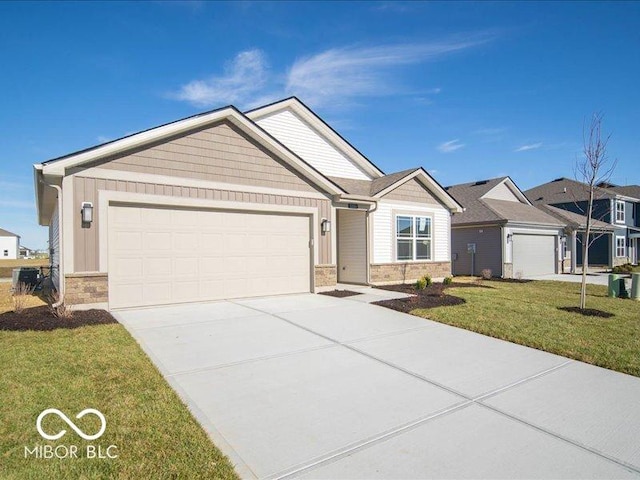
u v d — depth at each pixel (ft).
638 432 12.23
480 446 11.17
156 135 29.17
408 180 49.62
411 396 14.66
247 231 34.71
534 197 110.73
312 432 11.78
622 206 102.37
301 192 37.88
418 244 51.06
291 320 26.23
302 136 48.42
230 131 33.47
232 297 33.76
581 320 27.27
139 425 11.63
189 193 31.14
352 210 44.68
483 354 20.11
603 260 97.50
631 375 17.49
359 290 41.19
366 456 10.54
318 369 17.30
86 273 26.78
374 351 20.10
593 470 10.11
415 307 30.66
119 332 21.48
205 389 14.83
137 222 29.14
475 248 67.72
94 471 9.35
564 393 15.30
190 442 10.84
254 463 10.11
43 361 16.57
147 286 29.53
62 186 26.22
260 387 15.15
